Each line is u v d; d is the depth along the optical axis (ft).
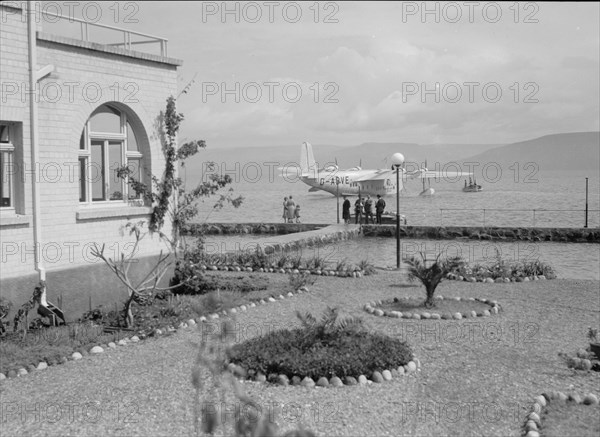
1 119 38.06
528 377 30.07
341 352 30.22
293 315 44.01
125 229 47.62
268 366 29.43
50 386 28.86
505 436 23.03
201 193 53.52
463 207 217.15
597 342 35.45
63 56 42.01
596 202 245.04
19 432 23.29
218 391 27.43
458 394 27.55
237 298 47.60
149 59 48.78
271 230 128.47
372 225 119.03
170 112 51.11
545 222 145.79
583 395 27.40
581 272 72.18
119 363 32.60
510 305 47.96
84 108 43.57
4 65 38.11
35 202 40.09
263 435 13.66
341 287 56.34
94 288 44.60
